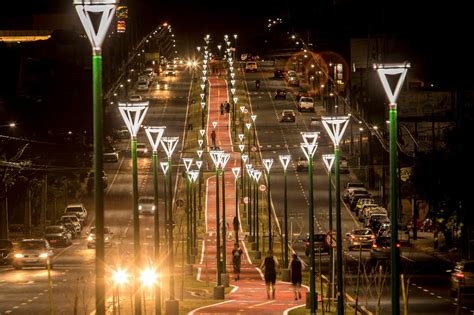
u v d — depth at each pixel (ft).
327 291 351.87
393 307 175.22
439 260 522.06
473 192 549.54
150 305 321.32
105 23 150.20
